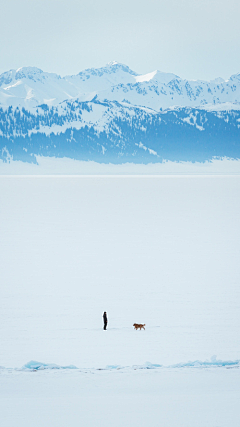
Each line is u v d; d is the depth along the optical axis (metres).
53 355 89.25
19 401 59.59
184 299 136.00
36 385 65.94
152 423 53.22
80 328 109.06
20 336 102.38
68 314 121.31
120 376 70.06
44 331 106.38
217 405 57.81
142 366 76.12
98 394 61.75
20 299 135.88
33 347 94.56
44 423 53.50
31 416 55.22
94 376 70.06
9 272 171.50
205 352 91.00
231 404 58.06
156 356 88.31
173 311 123.88
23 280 159.75
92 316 119.56
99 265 185.12
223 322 113.25
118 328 109.12
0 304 130.38
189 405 57.81
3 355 89.44
